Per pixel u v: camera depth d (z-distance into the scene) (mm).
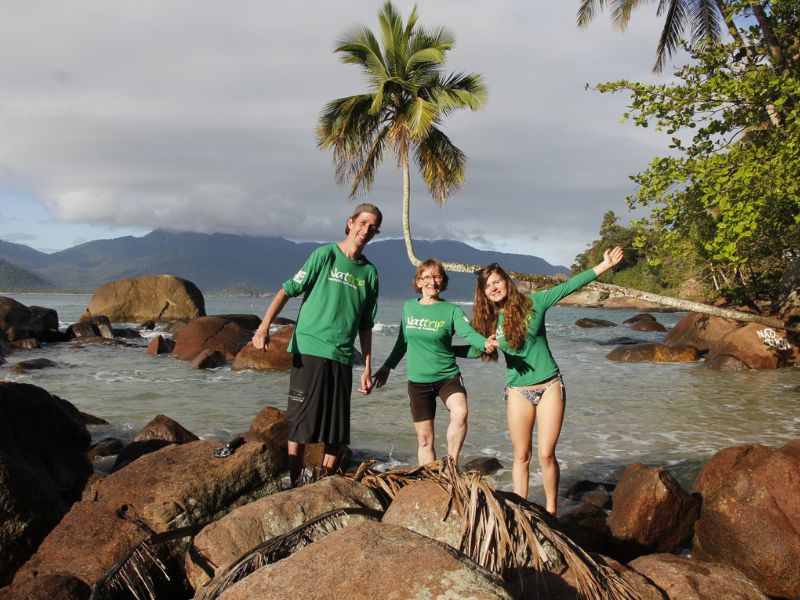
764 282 18375
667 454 7594
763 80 10992
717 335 19203
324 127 21109
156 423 6918
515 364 4574
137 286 34188
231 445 4262
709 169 10656
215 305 77500
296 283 4453
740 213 10328
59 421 6875
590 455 7582
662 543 4691
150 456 4309
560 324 37719
